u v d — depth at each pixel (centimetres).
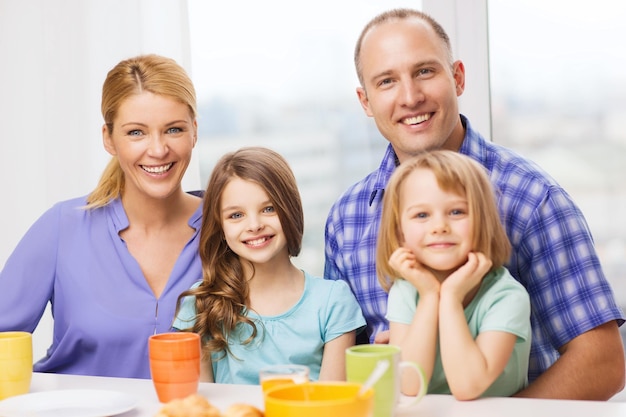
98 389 132
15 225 255
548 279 157
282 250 169
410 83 162
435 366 139
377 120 169
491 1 228
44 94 249
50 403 117
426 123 164
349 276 175
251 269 169
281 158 172
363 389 90
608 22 222
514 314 134
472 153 168
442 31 169
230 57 252
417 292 142
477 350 124
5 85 254
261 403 118
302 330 165
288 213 166
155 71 170
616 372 154
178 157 171
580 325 154
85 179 246
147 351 170
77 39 245
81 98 245
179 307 169
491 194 140
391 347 111
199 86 254
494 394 139
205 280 169
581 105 225
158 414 91
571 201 160
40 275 176
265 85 250
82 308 172
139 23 239
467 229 135
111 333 170
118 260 175
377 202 173
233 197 164
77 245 177
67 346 173
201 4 253
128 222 178
